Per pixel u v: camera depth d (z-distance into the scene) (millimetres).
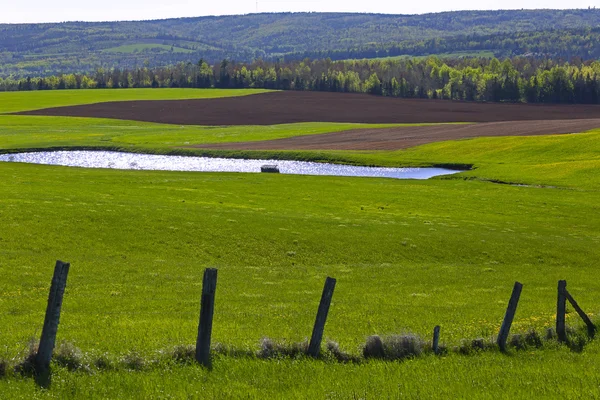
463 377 26328
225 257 61406
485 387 25156
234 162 153625
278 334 33062
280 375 24891
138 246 61781
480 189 112188
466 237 73500
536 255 68938
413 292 50125
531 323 38125
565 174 123562
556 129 178500
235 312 39750
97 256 57188
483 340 32000
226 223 71312
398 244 68812
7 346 27328
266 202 94125
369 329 36062
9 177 104500
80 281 47375
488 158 145125
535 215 92875
